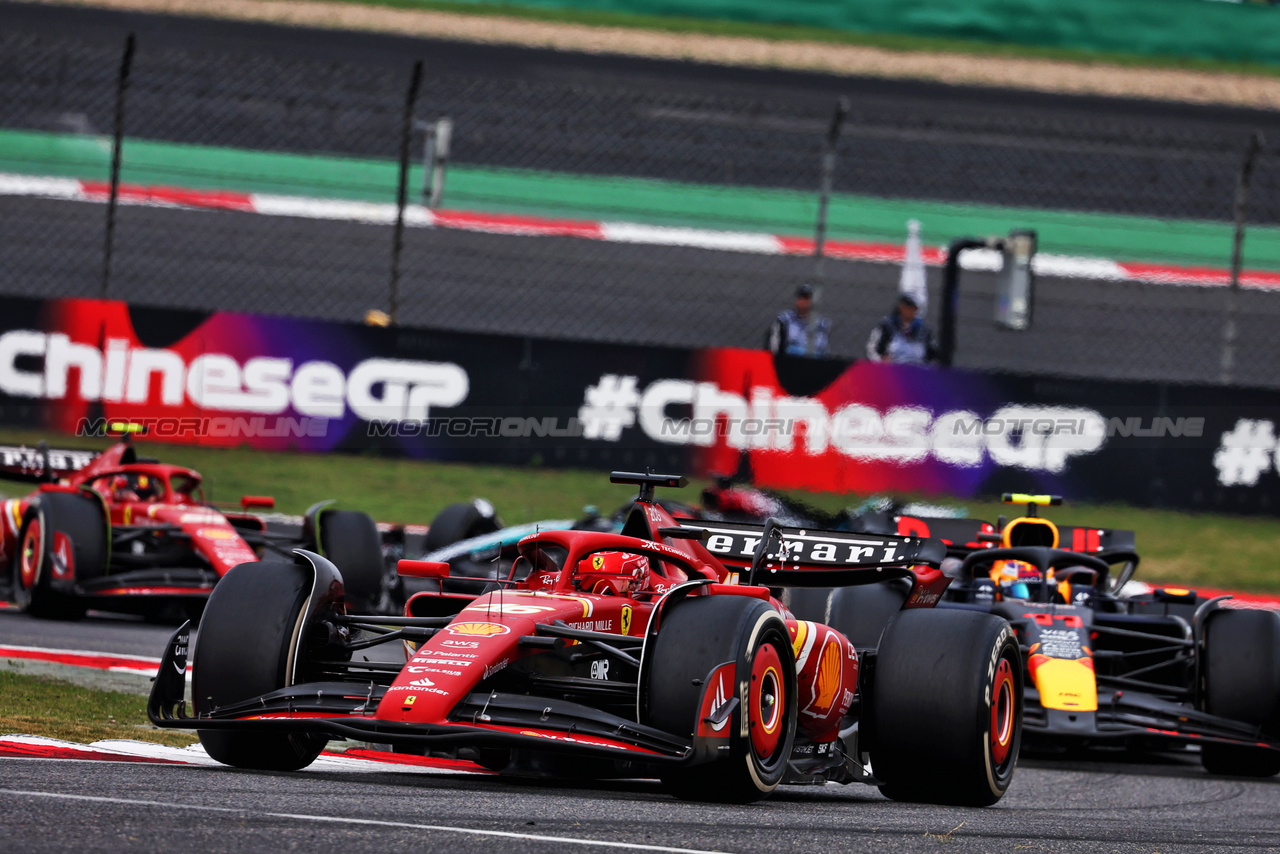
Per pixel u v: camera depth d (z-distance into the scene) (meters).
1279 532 63.56
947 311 67.44
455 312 90.75
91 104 107.75
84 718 25.95
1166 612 41.84
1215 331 98.69
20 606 45.12
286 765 21.80
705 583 20.61
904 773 23.06
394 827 15.74
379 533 44.62
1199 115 132.00
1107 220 116.19
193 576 43.47
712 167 104.81
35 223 93.81
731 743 19.45
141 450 60.22
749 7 144.12
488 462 62.12
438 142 85.12
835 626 34.19
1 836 13.98
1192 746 37.59
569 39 135.38
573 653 22.23
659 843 15.82
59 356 60.16
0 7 124.56
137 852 13.71
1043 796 26.64
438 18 136.00
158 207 99.12
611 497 61.72
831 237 110.75
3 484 70.56
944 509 58.25
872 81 132.38
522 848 14.89
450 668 19.34
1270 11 147.00
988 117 125.69
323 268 88.19
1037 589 37.91
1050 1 145.00
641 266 86.00
